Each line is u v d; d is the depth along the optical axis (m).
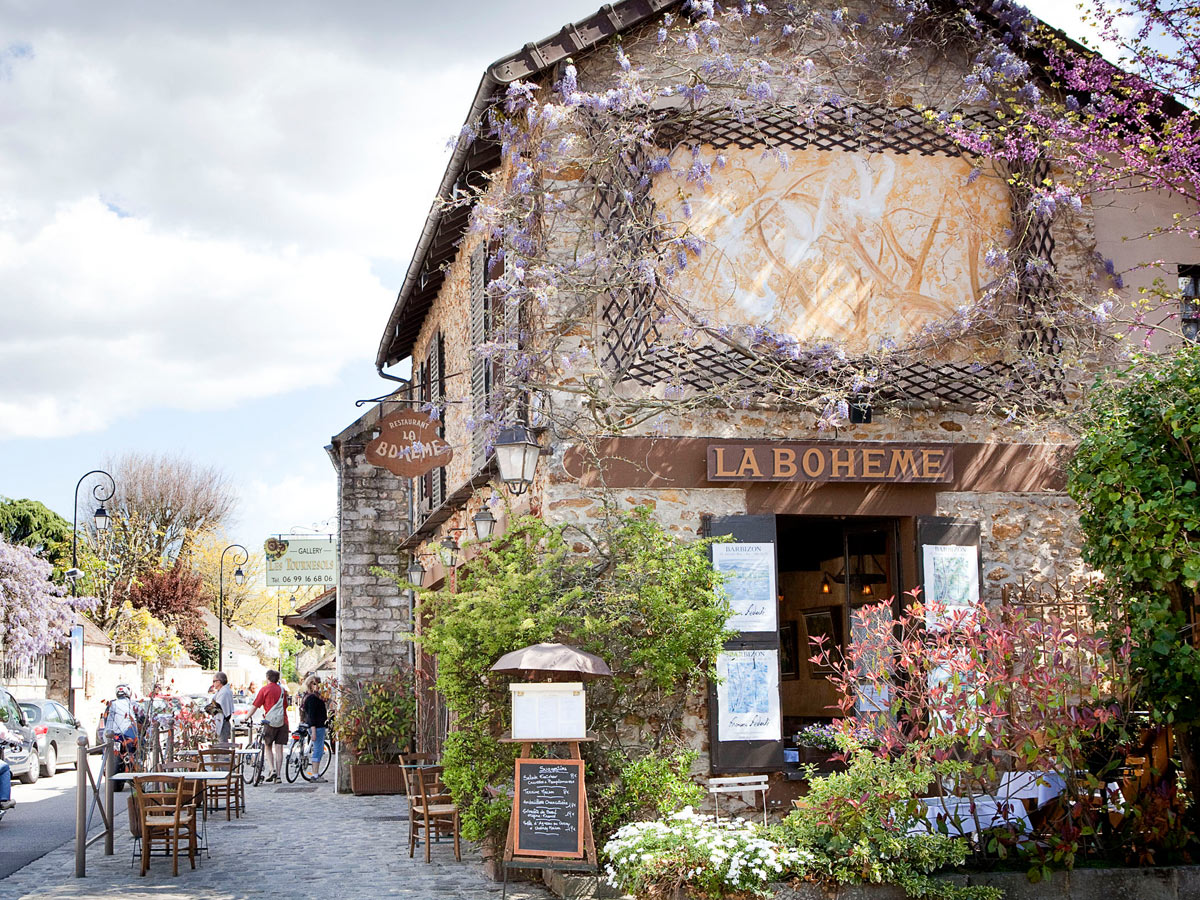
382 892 8.41
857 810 7.43
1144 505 7.66
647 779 8.51
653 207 9.90
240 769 14.05
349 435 18.05
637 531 9.13
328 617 22.39
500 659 8.14
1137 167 10.59
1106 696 8.48
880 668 8.00
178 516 47.31
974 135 10.48
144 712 17.34
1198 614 8.07
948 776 7.89
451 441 14.28
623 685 8.98
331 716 17.16
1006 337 10.57
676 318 9.87
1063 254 10.82
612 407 9.70
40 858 10.41
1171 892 7.53
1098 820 7.95
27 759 19.52
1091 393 9.23
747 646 9.57
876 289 10.43
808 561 12.05
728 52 10.42
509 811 8.62
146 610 42.41
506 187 10.33
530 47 9.76
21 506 48.41
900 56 10.65
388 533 17.98
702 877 7.31
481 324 12.10
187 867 9.62
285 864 9.76
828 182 10.47
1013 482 10.32
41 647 27.72
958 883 7.36
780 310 10.22
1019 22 10.70
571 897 7.81
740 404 9.87
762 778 9.20
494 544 9.37
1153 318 10.91
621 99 9.62
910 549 10.09
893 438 10.23
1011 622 8.12
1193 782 8.22
